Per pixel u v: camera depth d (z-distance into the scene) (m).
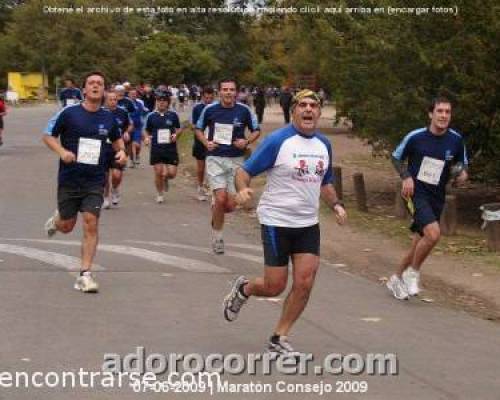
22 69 71.81
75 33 68.50
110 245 11.69
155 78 64.25
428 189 9.16
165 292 9.07
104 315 8.00
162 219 14.42
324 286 9.81
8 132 35.34
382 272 10.84
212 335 7.45
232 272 10.30
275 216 6.67
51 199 16.12
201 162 16.84
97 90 8.92
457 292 9.86
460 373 6.65
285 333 6.83
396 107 14.45
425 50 13.76
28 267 9.98
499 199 17.78
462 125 13.83
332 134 36.41
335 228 14.04
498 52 13.35
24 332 7.32
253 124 12.30
